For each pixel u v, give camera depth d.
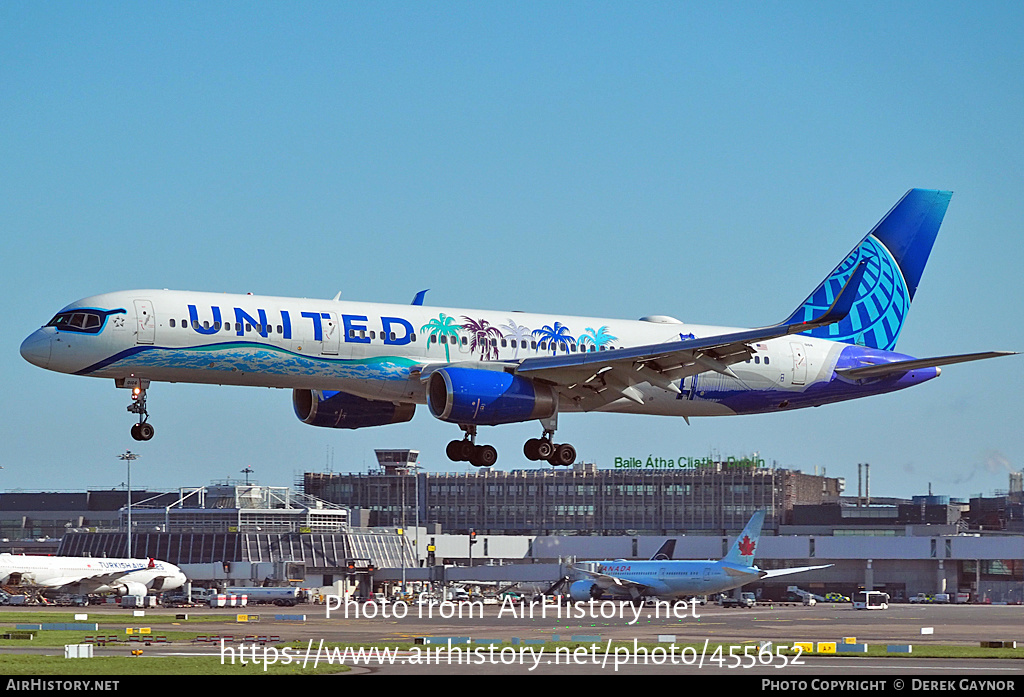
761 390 155.62
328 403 147.00
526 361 136.25
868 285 165.25
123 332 123.50
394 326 135.12
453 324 139.00
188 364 126.06
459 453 146.50
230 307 128.38
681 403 152.50
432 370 134.38
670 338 152.75
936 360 151.88
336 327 131.75
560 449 145.88
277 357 129.00
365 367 133.00
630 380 140.00
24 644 132.75
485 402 131.38
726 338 130.50
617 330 149.88
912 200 168.38
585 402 143.00
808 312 162.00
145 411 129.50
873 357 162.12
